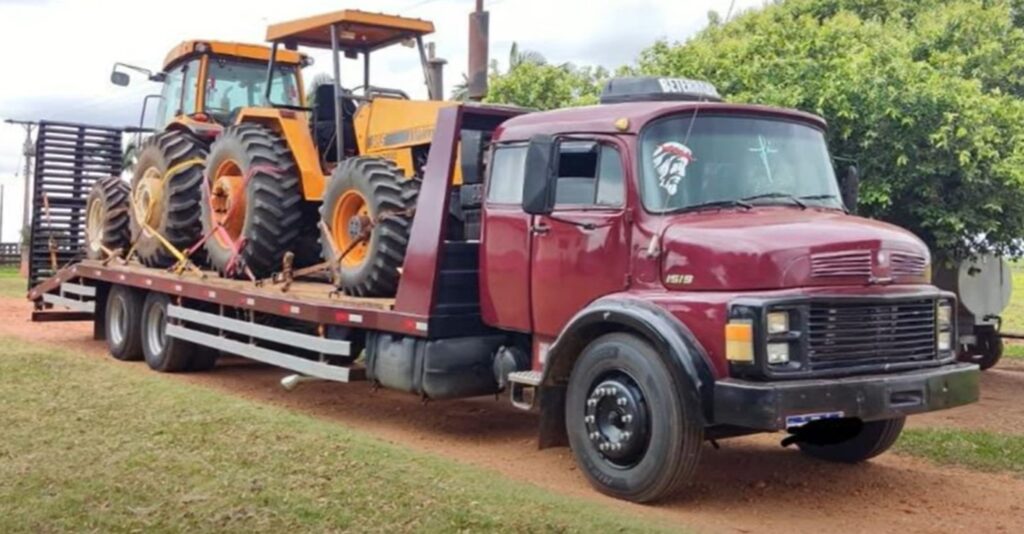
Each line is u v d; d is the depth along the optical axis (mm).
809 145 7297
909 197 10922
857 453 7395
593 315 6484
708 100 7504
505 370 7820
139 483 6078
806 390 5781
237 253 10406
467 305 7973
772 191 6902
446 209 7852
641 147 6656
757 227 6180
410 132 9203
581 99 13766
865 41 11789
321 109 10398
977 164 10547
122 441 7117
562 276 7043
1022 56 12898
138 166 12539
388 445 7336
